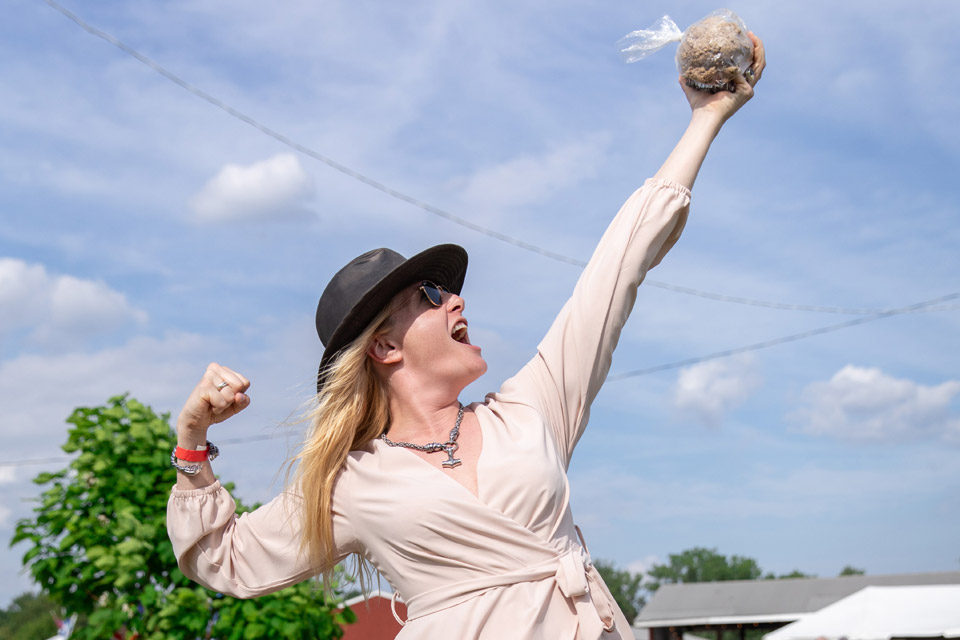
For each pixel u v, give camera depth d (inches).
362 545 89.4
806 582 1593.3
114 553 219.3
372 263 95.0
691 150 99.0
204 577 93.1
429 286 91.8
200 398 89.1
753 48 100.7
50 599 230.5
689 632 1685.5
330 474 88.7
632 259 95.5
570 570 81.2
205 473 93.5
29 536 227.1
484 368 93.0
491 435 87.7
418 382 91.4
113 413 237.6
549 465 84.5
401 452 87.6
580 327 93.9
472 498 82.5
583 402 94.2
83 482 230.5
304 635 238.1
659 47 100.3
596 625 80.9
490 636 79.0
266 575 92.7
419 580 83.8
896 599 679.7
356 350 90.7
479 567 81.0
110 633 220.2
